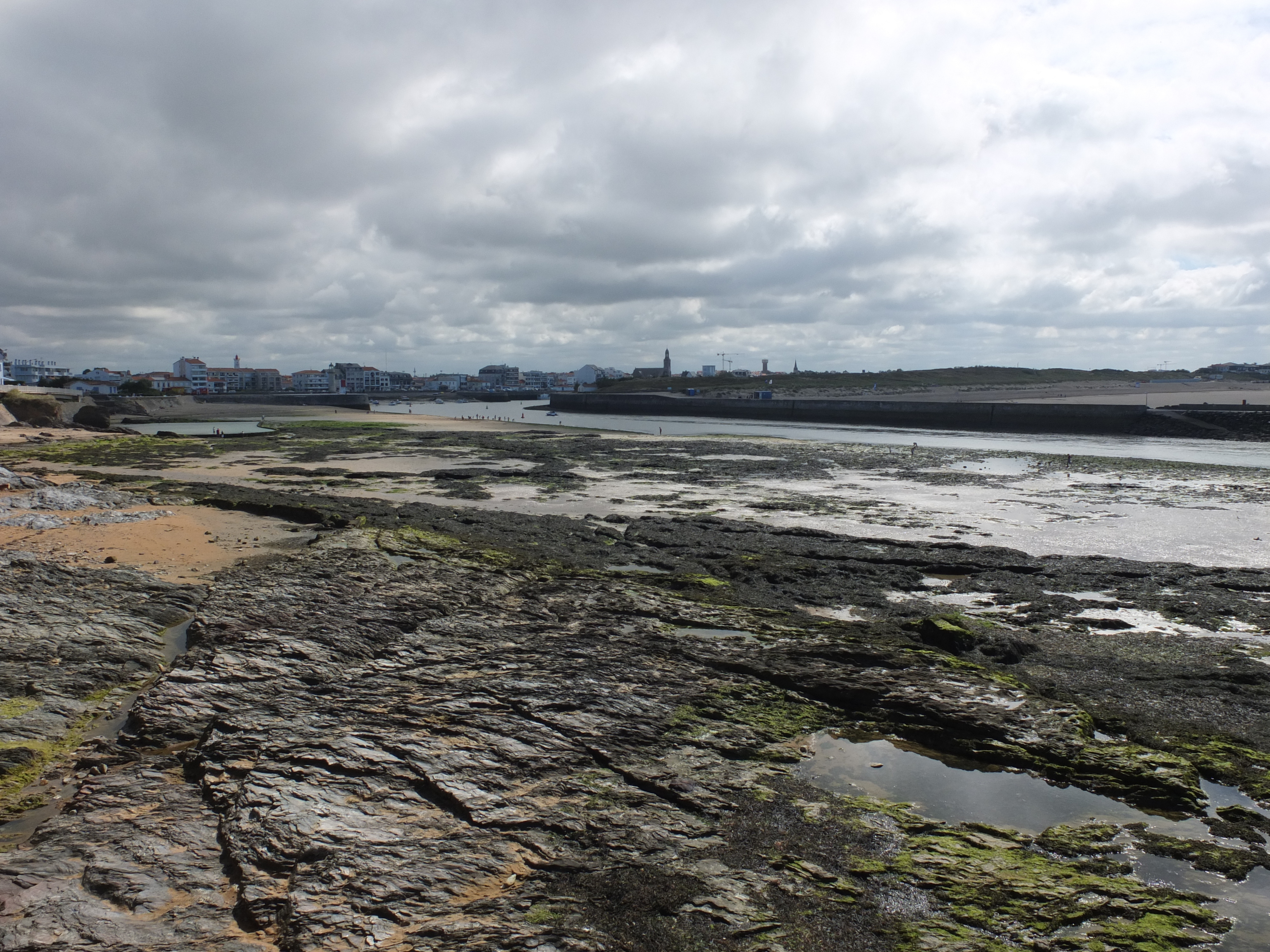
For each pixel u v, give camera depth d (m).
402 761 10.30
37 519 26.75
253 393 199.12
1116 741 11.73
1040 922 7.70
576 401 163.38
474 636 15.83
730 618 17.34
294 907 7.44
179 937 7.07
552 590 19.30
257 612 16.36
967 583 21.31
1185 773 10.53
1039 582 21.33
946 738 11.79
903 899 8.02
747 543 25.89
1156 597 19.83
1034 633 17.05
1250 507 33.22
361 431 84.88
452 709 12.00
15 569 18.97
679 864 8.48
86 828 8.79
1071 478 42.84
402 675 13.55
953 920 7.71
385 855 8.33
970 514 31.64
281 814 8.98
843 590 20.39
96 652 14.30
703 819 9.48
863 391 171.12
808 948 7.21
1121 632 17.19
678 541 26.09
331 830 8.72
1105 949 7.32
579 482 41.72
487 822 9.08
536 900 7.76
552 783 10.07
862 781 10.73
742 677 14.01
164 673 13.80
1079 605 19.17
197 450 60.75
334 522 28.66
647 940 7.23
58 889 7.66
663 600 18.58
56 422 84.62
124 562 21.50
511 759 10.55
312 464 50.94
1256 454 58.19
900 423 102.62
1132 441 70.94
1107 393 139.88
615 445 65.12
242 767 10.12
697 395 164.38
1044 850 9.09
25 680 12.93
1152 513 31.77
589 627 16.48
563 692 12.79
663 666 14.23
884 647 15.10
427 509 31.89
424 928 7.22
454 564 21.61
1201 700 13.20
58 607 16.36
